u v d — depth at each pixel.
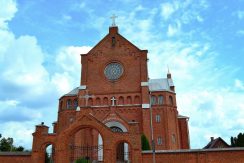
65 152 34.28
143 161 33.16
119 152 47.69
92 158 46.91
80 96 53.12
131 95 52.59
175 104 56.06
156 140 51.81
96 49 56.59
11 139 72.44
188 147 59.03
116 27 57.62
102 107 52.38
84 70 55.28
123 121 48.19
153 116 53.56
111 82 54.03
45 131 35.53
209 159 32.19
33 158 34.09
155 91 55.41
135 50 55.19
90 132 49.28
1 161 34.69
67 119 56.78
